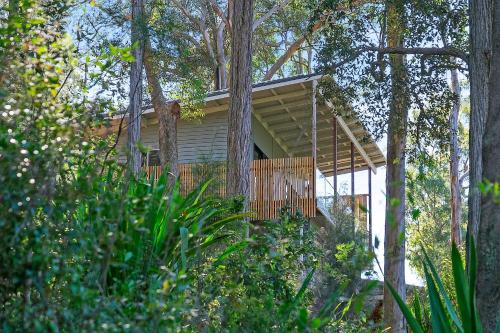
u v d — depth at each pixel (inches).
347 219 525.0
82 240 166.9
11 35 207.8
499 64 252.7
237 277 253.9
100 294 174.7
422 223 1435.8
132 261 207.9
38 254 170.9
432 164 791.7
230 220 267.9
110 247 168.2
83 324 149.5
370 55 745.6
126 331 149.0
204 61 1035.3
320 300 302.8
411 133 776.9
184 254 225.0
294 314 210.1
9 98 189.0
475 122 521.3
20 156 169.5
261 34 1393.9
